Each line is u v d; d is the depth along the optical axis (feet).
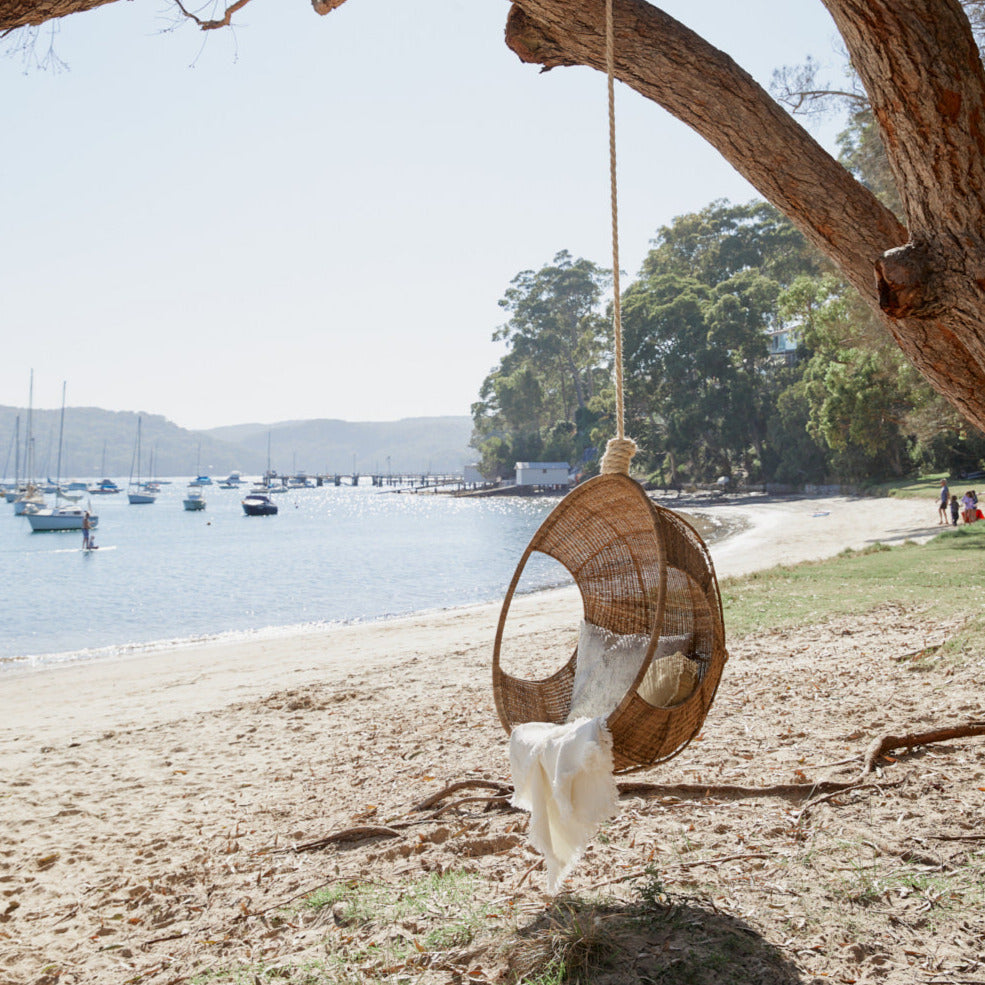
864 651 28.91
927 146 8.67
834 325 94.32
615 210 11.80
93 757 25.26
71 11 9.69
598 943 9.55
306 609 88.07
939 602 37.78
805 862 11.64
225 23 12.73
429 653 43.19
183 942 11.65
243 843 15.97
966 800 13.47
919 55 8.32
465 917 10.87
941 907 9.95
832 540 99.14
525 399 368.48
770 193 11.10
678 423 242.17
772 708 22.16
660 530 11.16
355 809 17.52
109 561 153.07
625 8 10.87
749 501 211.61
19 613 88.99
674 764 17.57
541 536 13.32
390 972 9.62
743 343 234.17
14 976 11.07
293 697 32.58
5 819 18.98
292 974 9.85
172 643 65.62
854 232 10.63
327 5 12.64
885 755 16.24
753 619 38.68
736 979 8.71
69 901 13.91
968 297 8.94
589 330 337.11
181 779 21.74
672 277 268.21
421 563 140.36
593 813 9.94
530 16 11.51
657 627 10.39
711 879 11.36
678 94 11.00
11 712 36.88
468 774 19.19
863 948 9.17
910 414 106.32
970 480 153.48
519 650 40.88
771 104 10.77
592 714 12.66
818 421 192.65
